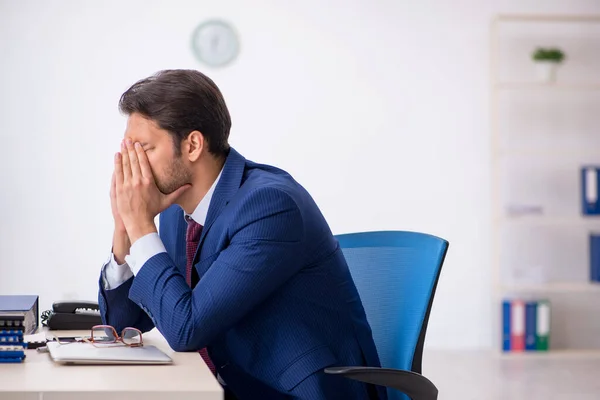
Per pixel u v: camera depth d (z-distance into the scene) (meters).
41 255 5.48
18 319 1.56
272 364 1.79
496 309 5.75
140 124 1.81
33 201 5.46
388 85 5.77
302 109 5.71
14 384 1.33
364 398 1.86
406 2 5.77
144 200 1.80
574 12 5.90
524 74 5.93
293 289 1.84
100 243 5.54
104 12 5.51
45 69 5.46
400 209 5.80
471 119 5.84
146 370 1.49
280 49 5.67
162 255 1.76
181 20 5.58
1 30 5.40
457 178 5.84
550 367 5.27
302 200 1.86
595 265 5.84
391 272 2.12
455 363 5.34
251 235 1.76
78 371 1.46
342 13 5.72
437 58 5.80
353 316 1.91
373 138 5.77
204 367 1.53
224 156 1.91
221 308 1.71
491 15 5.84
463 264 5.87
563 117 6.00
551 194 6.00
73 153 5.50
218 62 5.61
